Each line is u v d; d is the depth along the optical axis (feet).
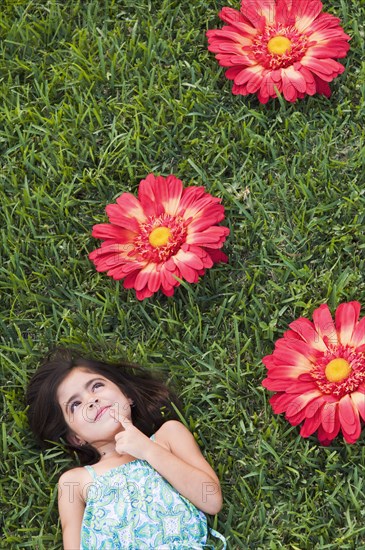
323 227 10.50
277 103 11.28
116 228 10.23
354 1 11.67
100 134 11.28
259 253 10.47
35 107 11.44
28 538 9.44
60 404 9.67
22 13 11.94
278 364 9.47
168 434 9.53
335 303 10.05
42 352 10.19
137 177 10.98
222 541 9.23
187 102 11.28
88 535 9.09
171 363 10.07
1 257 10.64
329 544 9.07
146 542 9.00
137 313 10.28
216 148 11.02
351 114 11.15
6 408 9.99
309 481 9.42
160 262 10.01
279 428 9.64
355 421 9.06
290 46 10.87
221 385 9.86
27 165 11.05
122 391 9.89
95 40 11.78
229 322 10.22
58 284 10.53
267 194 10.74
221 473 9.52
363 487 9.32
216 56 11.03
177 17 11.87
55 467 9.78
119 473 9.36
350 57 11.42
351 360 9.30
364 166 10.73
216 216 10.06
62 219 10.80
